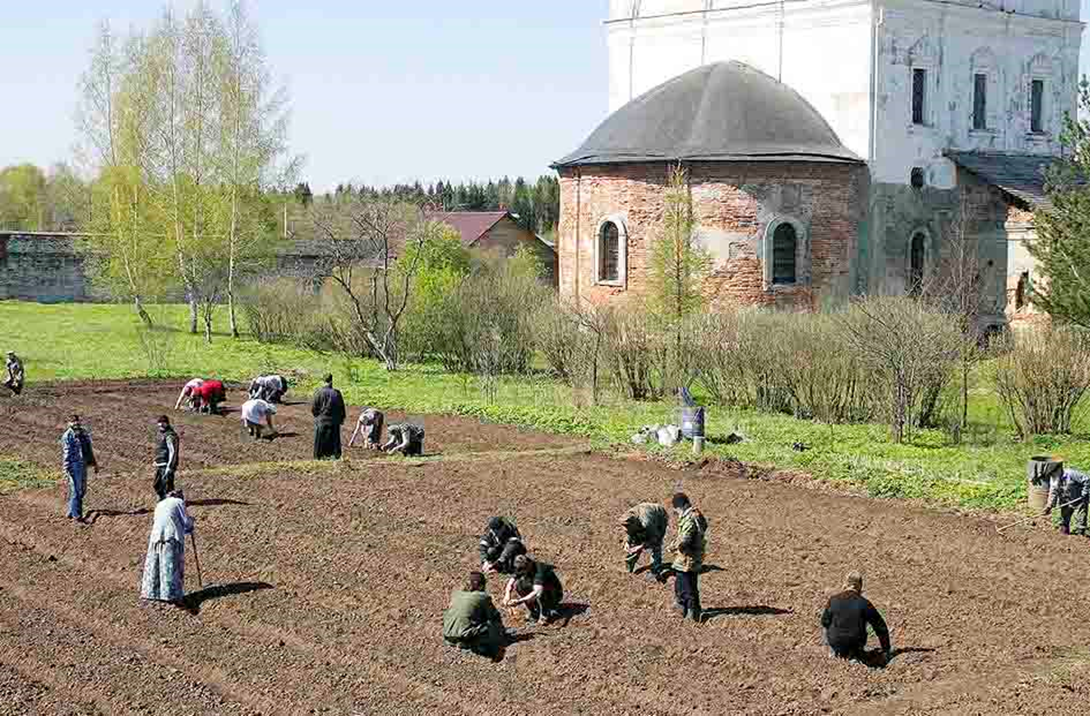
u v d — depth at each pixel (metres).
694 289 45.00
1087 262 33.03
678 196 45.12
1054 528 23.52
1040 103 52.75
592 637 17.30
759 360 37.00
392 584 19.47
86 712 14.53
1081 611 18.78
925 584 19.98
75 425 23.45
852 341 34.12
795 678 15.89
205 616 17.98
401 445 30.20
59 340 54.72
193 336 57.41
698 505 25.16
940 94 49.16
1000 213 48.69
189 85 59.88
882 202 47.59
